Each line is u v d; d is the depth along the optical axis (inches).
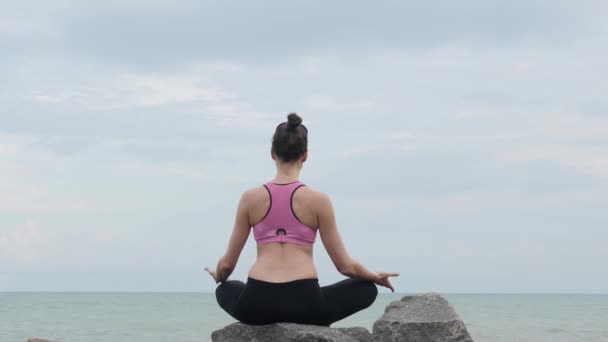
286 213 169.3
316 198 169.3
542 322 1542.8
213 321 1533.0
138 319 1608.0
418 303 205.6
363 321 1407.5
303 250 170.7
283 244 169.8
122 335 1104.2
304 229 169.8
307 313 169.5
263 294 168.1
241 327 177.8
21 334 1098.1
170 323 1435.8
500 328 1306.6
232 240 176.1
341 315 177.8
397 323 189.3
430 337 187.0
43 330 1192.8
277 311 168.7
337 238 171.6
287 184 171.9
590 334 1146.7
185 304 3014.3
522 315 1969.7
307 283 167.5
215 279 186.5
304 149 174.7
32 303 3088.1
